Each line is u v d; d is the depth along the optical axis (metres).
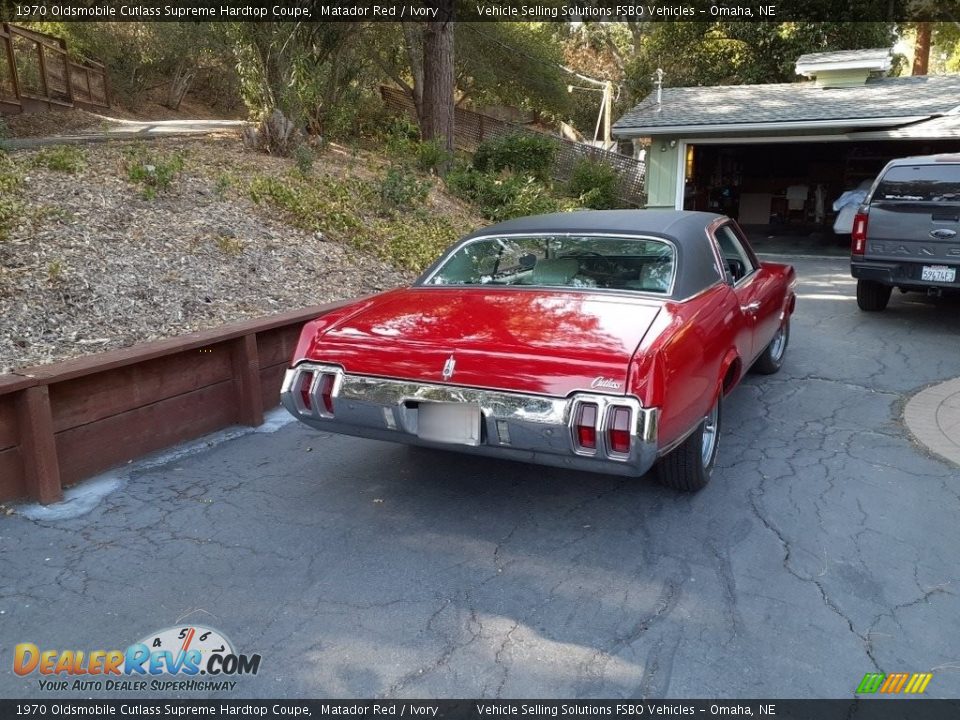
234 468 4.59
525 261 4.52
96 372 4.19
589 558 3.55
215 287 6.34
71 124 16.48
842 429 5.26
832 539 3.71
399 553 3.61
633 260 4.34
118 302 5.57
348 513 4.02
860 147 20.59
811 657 2.83
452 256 4.79
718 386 4.08
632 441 3.20
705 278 4.39
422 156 15.07
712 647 2.90
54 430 4.16
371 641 2.95
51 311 5.19
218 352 5.14
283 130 11.81
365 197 10.42
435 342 3.69
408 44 21.94
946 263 7.71
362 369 3.73
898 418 5.46
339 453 4.85
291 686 2.71
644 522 3.91
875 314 9.12
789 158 22.31
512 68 28.42
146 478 4.41
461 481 4.42
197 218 7.64
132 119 21.86
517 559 3.55
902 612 3.10
